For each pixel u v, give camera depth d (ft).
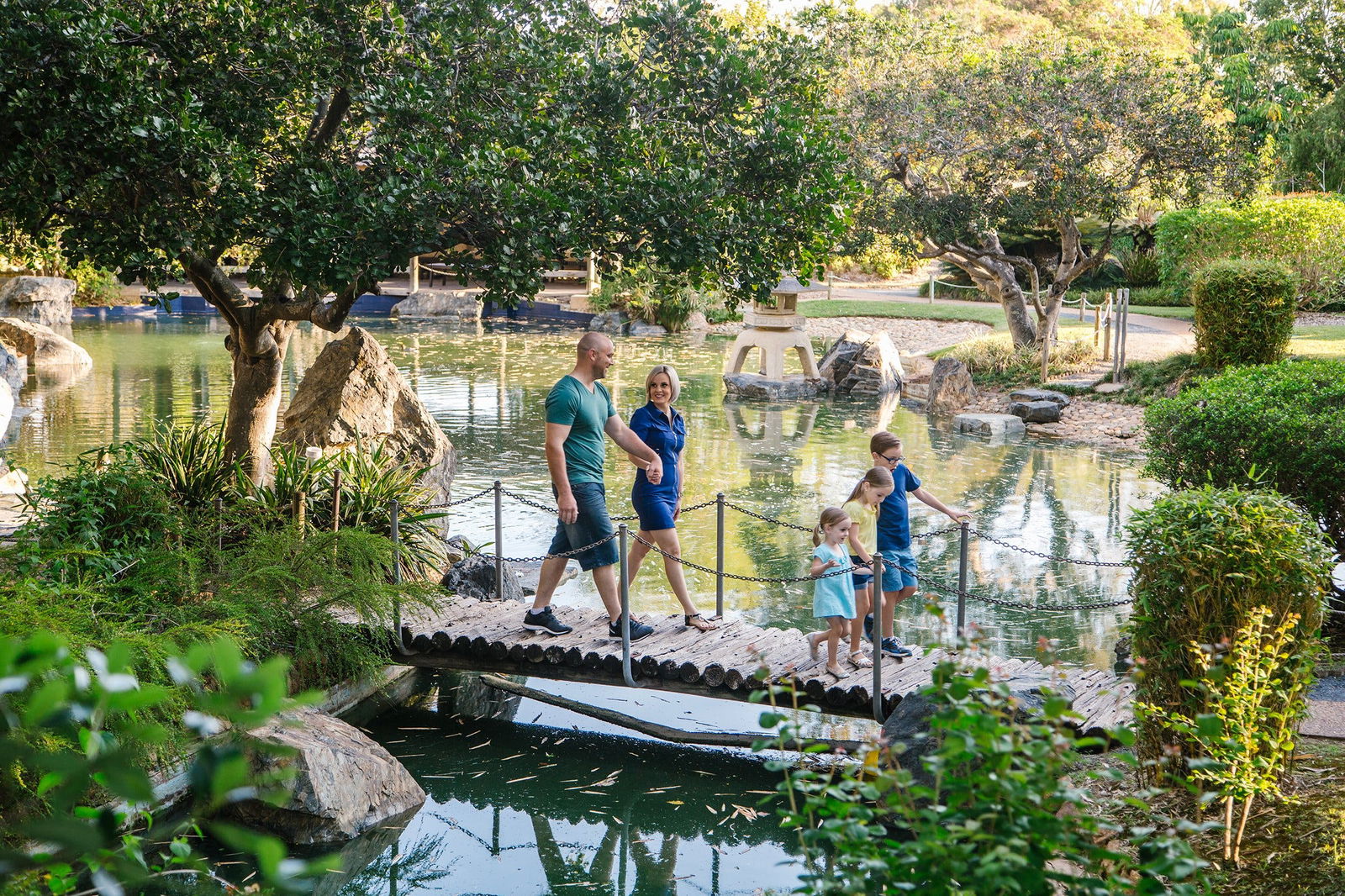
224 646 3.51
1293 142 116.26
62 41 23.30
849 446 58.90
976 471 52.21
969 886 8.91
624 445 24.99
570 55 31.78
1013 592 34.22
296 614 24.40
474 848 19.62
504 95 29.94
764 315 79.61
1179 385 65.36
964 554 25.91
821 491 47.67
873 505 23.90
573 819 20.80
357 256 25.45
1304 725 20.29
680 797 21.71
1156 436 30.50
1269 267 63.31
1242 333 63.36
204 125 24.59
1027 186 76.13
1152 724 17.51
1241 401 28.81
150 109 23.68
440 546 33.22
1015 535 40.68
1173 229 94.84
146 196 25.38
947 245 76.38
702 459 55.06
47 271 117.50
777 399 76.48
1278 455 27.32
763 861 19.17
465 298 128.98
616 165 28.84
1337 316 86.33
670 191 28.09
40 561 22.29
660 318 118.42
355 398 39.78
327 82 27.22
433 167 25.96
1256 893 14.53
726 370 82.74
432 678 28.27
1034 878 8.68
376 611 24.58
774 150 30.73
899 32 79.36
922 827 9.41
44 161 23.59
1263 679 15.97
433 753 23.76
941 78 75.51
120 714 15.02
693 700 26.78
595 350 24.22
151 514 26.55
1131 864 10.30
